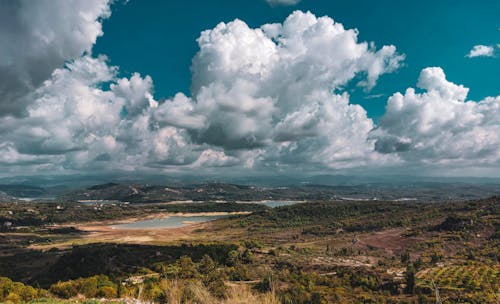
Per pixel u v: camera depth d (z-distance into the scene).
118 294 36.16
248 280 69.50
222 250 132.75
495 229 162.88
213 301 14.03
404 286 84.19
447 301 69.81
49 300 24.44
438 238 163.38
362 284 87.12
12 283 40.12
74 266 111.50
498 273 99.00
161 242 189.00
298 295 58.16
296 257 137.88
